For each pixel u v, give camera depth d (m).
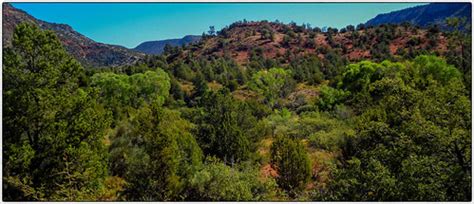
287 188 15.82
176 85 71.81
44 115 12.01
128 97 49.91
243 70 96.06
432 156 9.87
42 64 11.84
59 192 11.77
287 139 16.53
